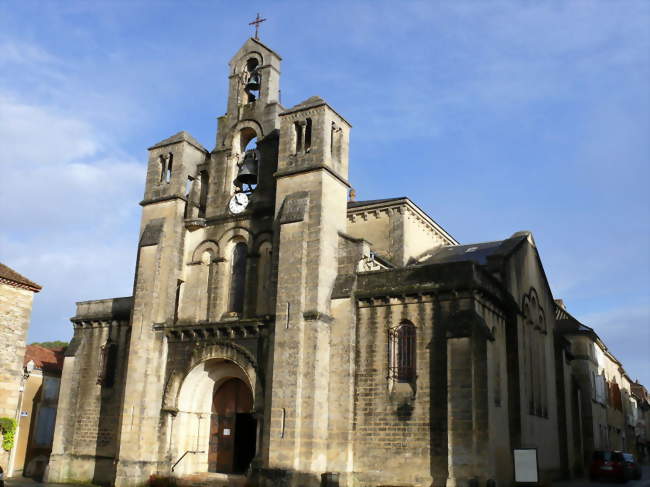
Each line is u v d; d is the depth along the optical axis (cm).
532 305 3734
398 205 4166
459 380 2709
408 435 2825
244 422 3516
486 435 2656
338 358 3044
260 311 3334
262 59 3822
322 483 2855
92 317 3897
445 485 2683
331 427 2967
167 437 3306
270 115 3659
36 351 5012
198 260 3628
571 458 4266
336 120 3422
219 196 3684
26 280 3353
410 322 2970
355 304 3097
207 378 3434
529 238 3825
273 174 3344
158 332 3472
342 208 3341
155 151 3878
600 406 5566
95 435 3662
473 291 2841
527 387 3381
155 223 3681
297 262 3108
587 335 5238
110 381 3747
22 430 4325
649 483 3803
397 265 4059
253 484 2925
